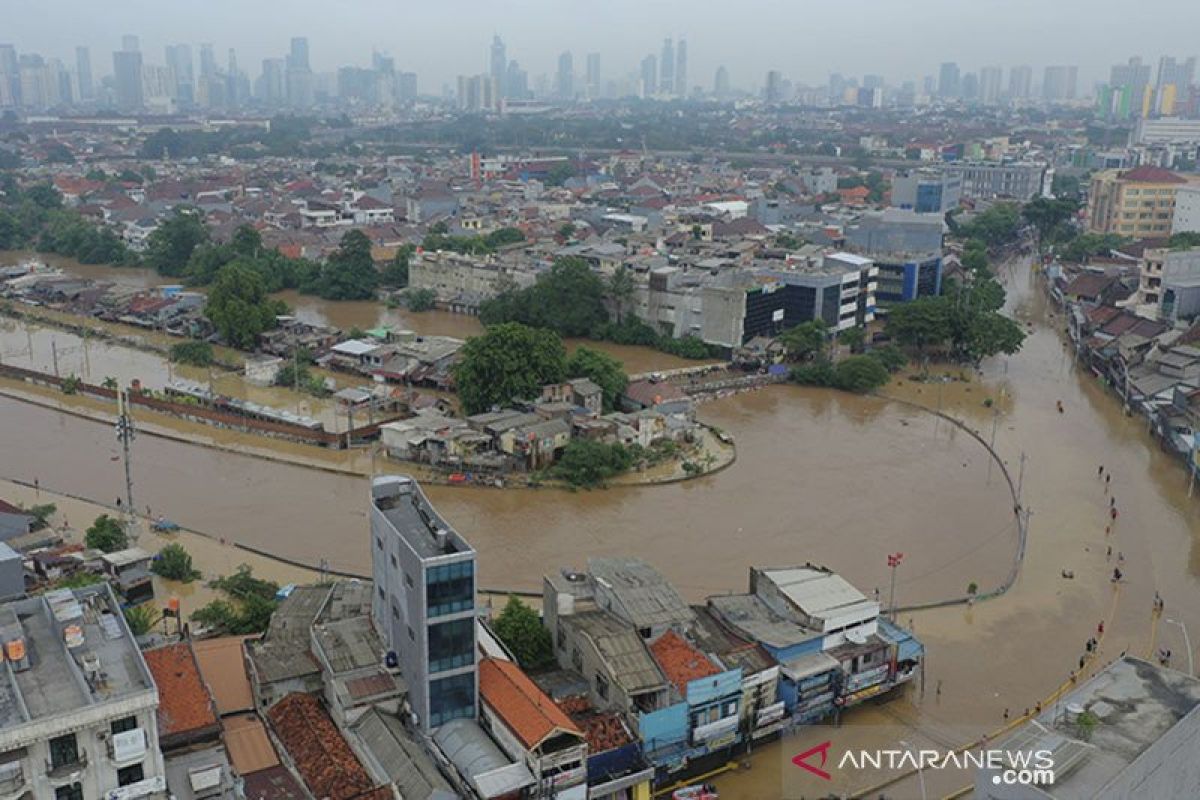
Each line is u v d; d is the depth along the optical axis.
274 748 67.06
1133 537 116.19
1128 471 137.75
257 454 138.75
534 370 148.75
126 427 120.44
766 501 125.19
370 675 72.38
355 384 172.12
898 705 82.44
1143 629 95.31
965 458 141.88
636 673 72.00
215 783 60.69
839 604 82.94
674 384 173.38
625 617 78.50
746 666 76.06
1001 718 80.69
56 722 54.31
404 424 139.25
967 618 96.94
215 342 199.25
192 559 106.12
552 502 123.88
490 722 69.19
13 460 135.62
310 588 88.50
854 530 116.94
